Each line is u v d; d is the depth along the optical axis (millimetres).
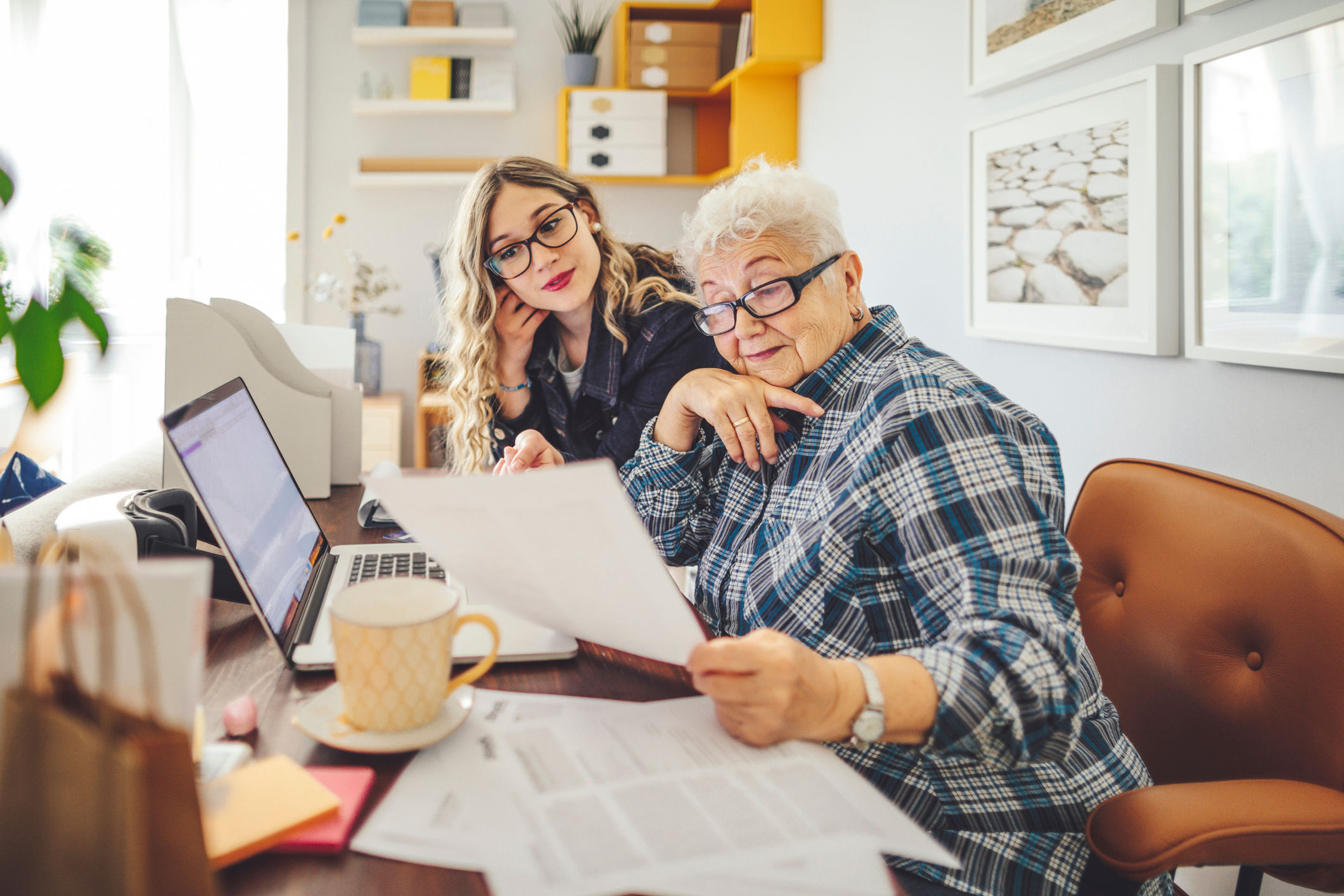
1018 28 1943
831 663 645
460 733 625
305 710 620
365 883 469
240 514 801
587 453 1793
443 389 1764
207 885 377
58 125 3258
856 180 2920
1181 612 927
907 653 673
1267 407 1367
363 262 3965
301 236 3895
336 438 1691
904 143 2576
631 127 3736
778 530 959
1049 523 756
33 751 372
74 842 368
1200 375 1504
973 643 672
